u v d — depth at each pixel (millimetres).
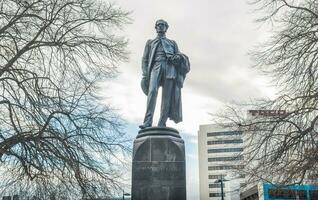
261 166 15383
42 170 14422
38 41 16219
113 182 15602
